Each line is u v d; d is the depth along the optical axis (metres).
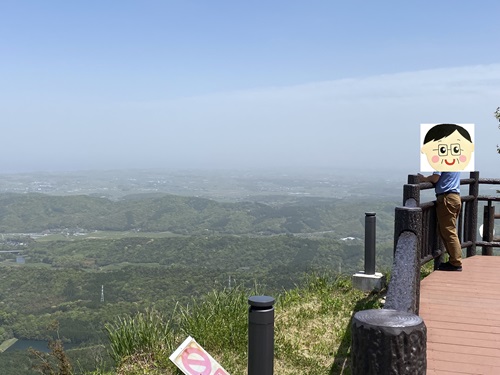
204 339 4.96
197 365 3.64
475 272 6.43
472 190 7.46
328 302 6.05
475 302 5.03
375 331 1.50
